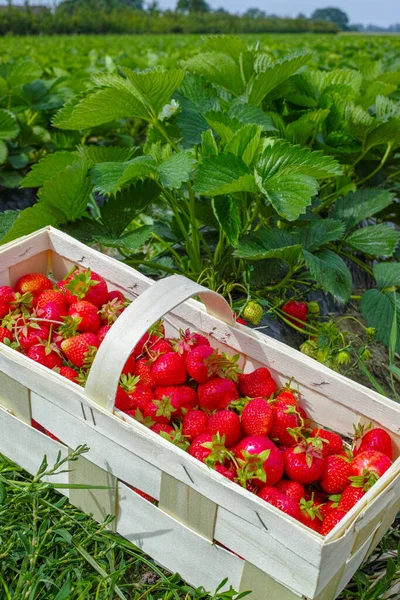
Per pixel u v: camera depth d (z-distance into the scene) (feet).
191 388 6.20
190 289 5.33
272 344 6.26
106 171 8.20
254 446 5.34
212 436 5.52
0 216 9.27
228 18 162.09
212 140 8.33
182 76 8.46
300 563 4.54
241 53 10.55
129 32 127.13
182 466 4.93
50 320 6.43
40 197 8.16
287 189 7.68
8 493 6.29
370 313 8.59
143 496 5.63
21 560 5.83
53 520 6.06
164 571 5.85
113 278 7.18
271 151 8.14
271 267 8.79
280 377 6.37
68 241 7.32
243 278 9.11
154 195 8.80
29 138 14.80
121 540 5.81
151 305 5.13
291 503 5.12
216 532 5.06
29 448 6.26
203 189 7.66
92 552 5.91
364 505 4.74
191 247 9.27
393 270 8.94
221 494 4.78
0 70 15.55
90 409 5.29
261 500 4.61
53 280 7.75
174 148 9.22
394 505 5.37
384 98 10.85
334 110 11.08
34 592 5.32
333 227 8.87
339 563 4.71
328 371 6.00
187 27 136.77
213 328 6.56
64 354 6.57
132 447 5.19
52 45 40.65
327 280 7.91
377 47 36.76
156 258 9.82
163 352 6.34
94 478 5.70
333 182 11.24
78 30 120.98
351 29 371.56
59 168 9.05
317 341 8.39
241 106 9.55
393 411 5.69
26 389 5.88
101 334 6.59
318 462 5.49
